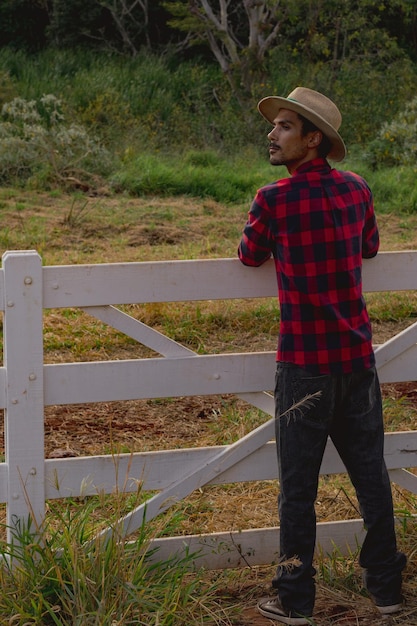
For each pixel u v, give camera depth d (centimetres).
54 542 398
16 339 379
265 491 510
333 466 433
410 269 421
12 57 2034
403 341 423
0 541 376
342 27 2105
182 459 409
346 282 364
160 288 394
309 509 374
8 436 386
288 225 362
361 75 2069
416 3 2334
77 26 2278
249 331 809
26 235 1099
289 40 2191
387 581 389
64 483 396
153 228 1159
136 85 1992
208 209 1305
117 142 1695
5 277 374
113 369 395
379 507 380
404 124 1677
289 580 377
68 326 796
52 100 1764
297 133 369
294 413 365
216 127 1864
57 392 391
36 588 361
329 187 366
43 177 1402
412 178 1495
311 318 361
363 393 372
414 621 387
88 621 354
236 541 421
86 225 1166
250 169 1586
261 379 411
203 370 404
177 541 413
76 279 385
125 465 403
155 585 382
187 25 2014
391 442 432
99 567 371
